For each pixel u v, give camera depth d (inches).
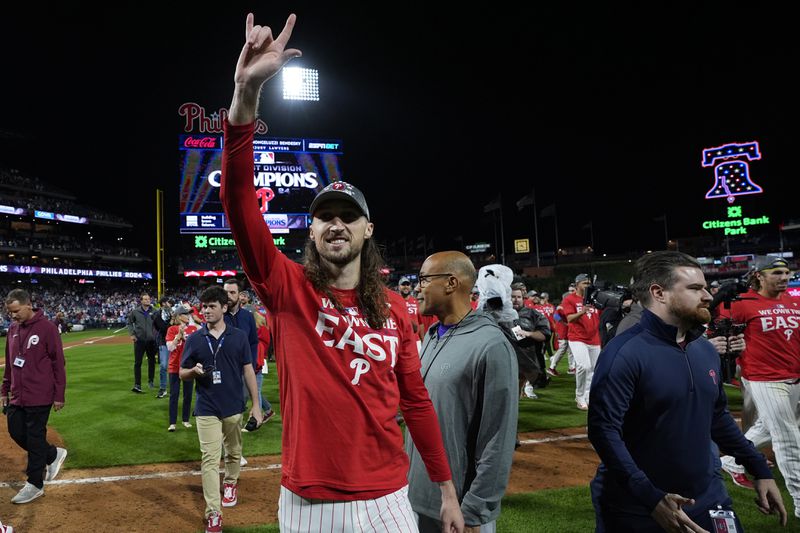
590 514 171.6
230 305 270.5
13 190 2487.7
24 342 201.2
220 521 163.6
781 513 95.9
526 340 171.3
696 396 90.7
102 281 2748.5
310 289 73.8
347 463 69.9
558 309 497.4
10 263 2331.4
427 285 108.2
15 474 230.5
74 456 250.5
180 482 214.4
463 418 98.7
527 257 2704.2
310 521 69.1
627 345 91.6
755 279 187.2
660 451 90.3
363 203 76.4
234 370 185.6
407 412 83.2
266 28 67.7
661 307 92.8
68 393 430.3
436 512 98.2
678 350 92.0
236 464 190.7
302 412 70.4
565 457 235.6
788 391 174.1
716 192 2223.2
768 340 177.2
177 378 302.0
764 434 187.5
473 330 102.3
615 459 86.2
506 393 93.9
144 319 434.3
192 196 1347.2
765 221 2142.0
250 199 70.2
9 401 204.4
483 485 91.0
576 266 2153.1
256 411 194.1
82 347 903.7
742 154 2188.7
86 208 2829.7
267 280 72.8
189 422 319.6
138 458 246.5
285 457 72.7
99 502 192.9
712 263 2044.8
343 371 71.5
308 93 1713.8
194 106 1359.5
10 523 175.2
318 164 1395.2
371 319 75.8
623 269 2134.6
